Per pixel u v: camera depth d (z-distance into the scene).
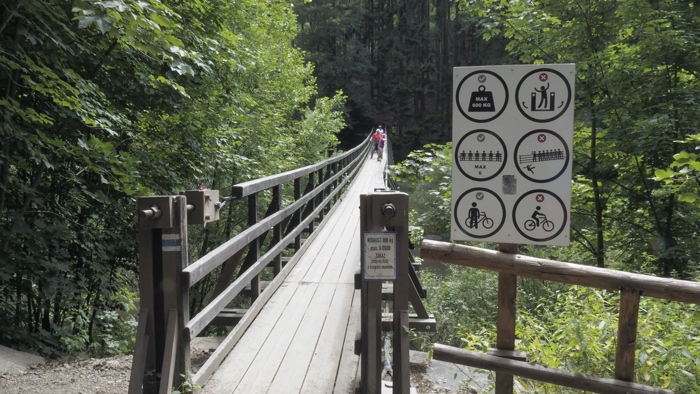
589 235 9.98
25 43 5.45
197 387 2.99
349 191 15.79
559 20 8.46
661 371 2.98
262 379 3.49
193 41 7.24
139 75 6.70
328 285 5.74
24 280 6.02
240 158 9.60
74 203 6.75
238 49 9.23
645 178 8.49
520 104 2.69
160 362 3.01
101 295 7.07
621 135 8.20
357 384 3.43
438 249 2.75
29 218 6.04
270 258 5.18
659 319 3.77
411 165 8.77
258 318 4.65
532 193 2.70
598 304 4.09
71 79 5.58
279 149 13.76
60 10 5.27
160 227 2.90
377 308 3.03
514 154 2.71
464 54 52.88
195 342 4.68
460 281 10.34
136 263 7.95
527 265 2.69
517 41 9.55
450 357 2.74
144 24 4.45
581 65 8.72
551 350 3.27
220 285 4.80
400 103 55.66
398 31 59.19
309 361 3.78
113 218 7.09
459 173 2.77
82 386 3.95
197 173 8.75
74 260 6.90
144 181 7.46
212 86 8.05
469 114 2.74
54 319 6.63
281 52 15.23
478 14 9.41
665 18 7.53
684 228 8.47
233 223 12.47
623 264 9.12
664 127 7.42
